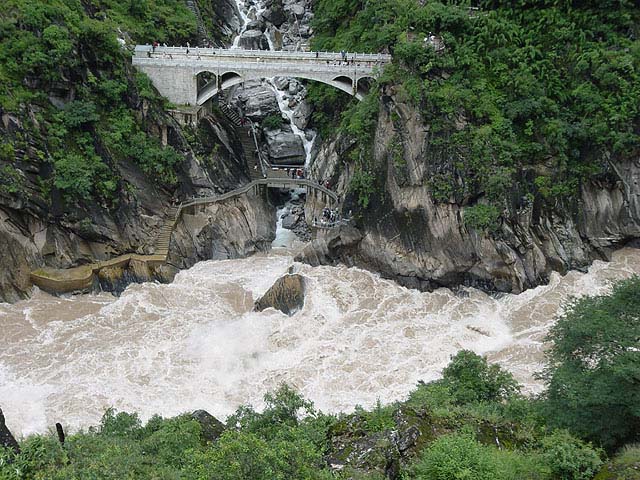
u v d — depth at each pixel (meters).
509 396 27.70
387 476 19.62
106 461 20.50
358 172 52.94
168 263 52.12
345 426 23.75
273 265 54.44
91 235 49.75
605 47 54.56
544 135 50.91
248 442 18.86
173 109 58.38
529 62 53.31
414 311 46.16
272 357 40.53
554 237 50.00
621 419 22.27
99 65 54.28
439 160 49.00
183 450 22.50
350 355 40.25
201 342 41.75
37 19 50.81
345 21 67.00
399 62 51.81
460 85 50.41
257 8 81.56
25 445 21.41
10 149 46.22
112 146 52.84
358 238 52.19
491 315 45.62
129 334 42.62
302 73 57.44
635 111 51.94
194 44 69.56
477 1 58.28
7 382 37.09
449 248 48.53
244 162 63.75
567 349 24.16
